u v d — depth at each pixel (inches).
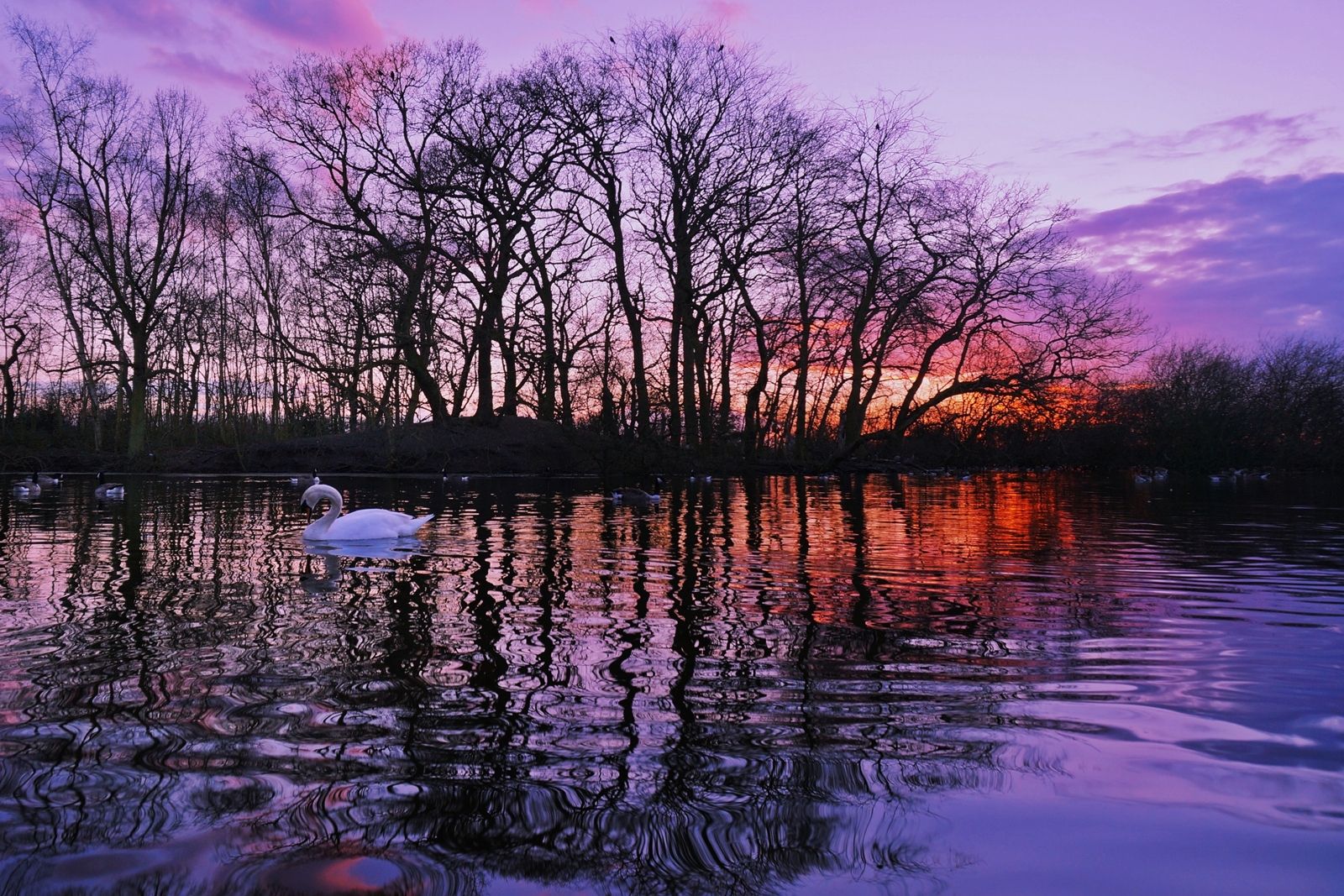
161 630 223.8
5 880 96.7
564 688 172.9
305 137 1323.8
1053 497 871.7
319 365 1206.9
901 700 166.6
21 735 143.2
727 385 1560.0
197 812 114.3
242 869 99.6
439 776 127.0
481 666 189.3
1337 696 169.6
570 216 1322.6
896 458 1561.3
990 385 1286.9
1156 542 456.4
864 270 1331.2
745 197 1278.3
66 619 237.6
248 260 1733.5
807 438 1871.3
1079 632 228.1
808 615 250.4
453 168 1289.4
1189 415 1636.3
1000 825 112.0
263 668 186.9
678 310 1327.5
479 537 458.3
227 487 922.7
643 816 114.3
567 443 1330.0
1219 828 111.5
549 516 605.0
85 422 1785.2
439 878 97.7
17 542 421.1
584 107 1256.8
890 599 277.3
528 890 95.3
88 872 98.8
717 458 1348.4
